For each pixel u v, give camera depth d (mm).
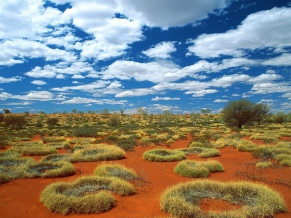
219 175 11438
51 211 7086
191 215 6414
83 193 8219
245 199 7516
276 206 6852
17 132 38281
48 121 59781
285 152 15570
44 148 18797
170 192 7684
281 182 9680
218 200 7574
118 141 24469
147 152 16438
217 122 69250
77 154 15781
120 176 10438
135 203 7641
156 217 6379
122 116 107688
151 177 11125
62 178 11086
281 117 56750
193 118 63312
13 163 13242
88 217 6652
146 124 63469
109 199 7340
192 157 16547
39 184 10086
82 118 81625
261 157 14961
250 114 40469
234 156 16812
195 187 8352
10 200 8094
